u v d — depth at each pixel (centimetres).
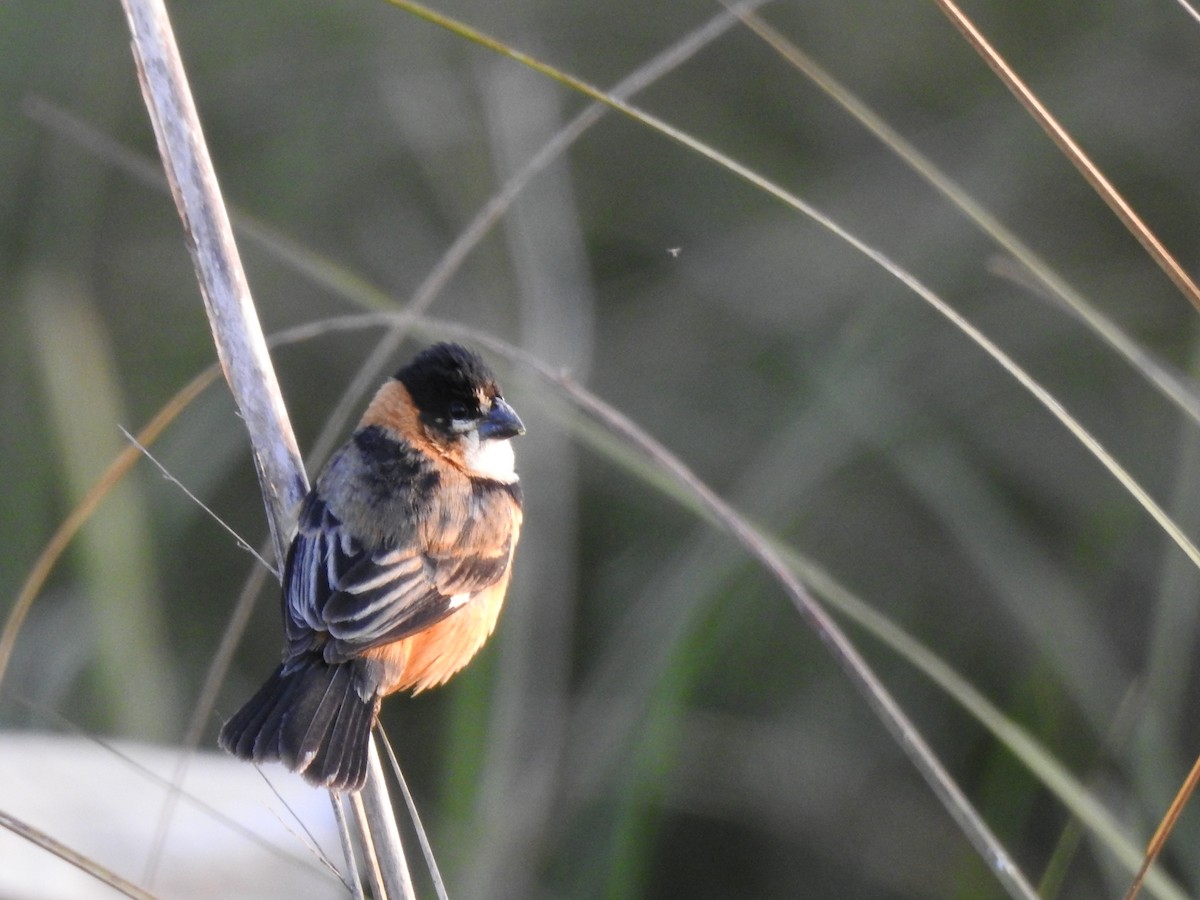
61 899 816
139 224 1311
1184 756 1026
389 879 688
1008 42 1273
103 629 1033
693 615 985
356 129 1341
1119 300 1190
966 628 1134
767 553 626
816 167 1297
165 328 1285
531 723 1005
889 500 1183
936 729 1108
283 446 744
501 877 939
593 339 1254
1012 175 1238
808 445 1112
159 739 1021
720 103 1323
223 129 1342
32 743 951
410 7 602
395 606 767
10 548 1130
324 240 1301
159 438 1211
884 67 1301
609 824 972
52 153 1289
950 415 1161
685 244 1284
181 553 1194
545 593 1067
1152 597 1087
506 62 1307
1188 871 900
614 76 1324
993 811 991
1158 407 1148
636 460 866
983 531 1079
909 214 1249
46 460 1163
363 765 688
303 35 1350
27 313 1210
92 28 1322
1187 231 1203
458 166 1291
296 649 735
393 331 760
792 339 1229
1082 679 1009
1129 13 1250
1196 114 1213
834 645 588
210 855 872
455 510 813
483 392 859
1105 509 1088
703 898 1093
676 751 1037
